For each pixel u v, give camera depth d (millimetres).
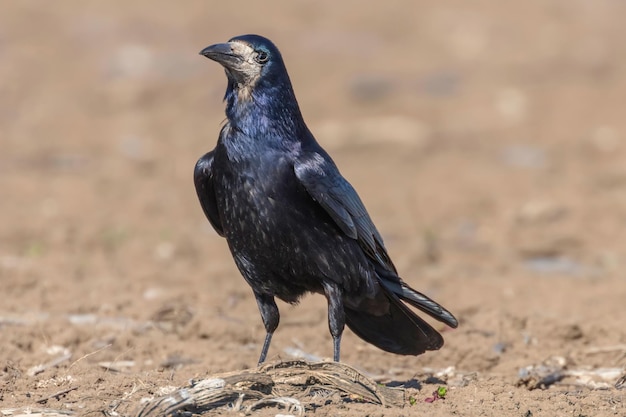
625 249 15844
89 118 25250
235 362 9703
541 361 10125
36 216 17062
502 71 29391
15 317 10875
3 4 33688
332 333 8594
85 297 11883
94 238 15609
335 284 8586
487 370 10148
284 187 8344
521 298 12641
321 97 26703
